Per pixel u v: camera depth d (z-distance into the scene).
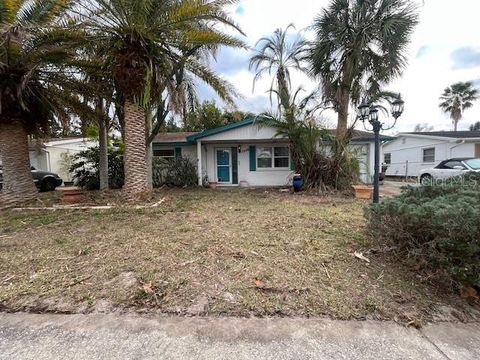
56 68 7.76
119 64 7.04
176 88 8.22
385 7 9.34
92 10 6.75
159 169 12.84
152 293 2.71
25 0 6.49
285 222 5.48
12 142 7.81
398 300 2.62
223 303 2.57
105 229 4.93
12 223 5.46
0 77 7.08
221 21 7.16
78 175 12.31
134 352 1.97
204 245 4.03
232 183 13.80
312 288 2.81
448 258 2.74
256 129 11.79
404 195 3.96
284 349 2.01
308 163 10.20
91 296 2.66
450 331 2.25
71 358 1.91
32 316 2.39
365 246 3.95
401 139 19.12
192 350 1.99
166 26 7.14
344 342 2.09
